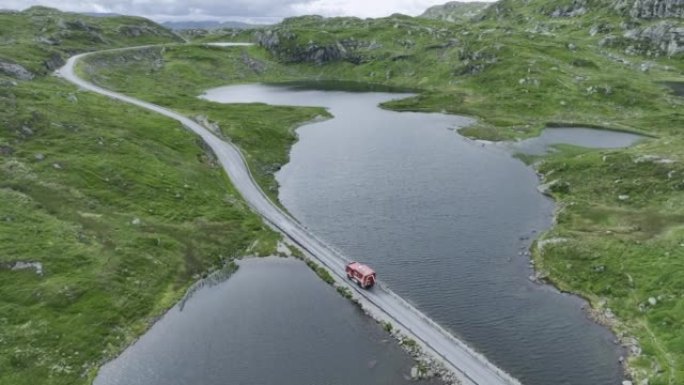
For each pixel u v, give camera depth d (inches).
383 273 2982.3
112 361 2324.1
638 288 2623.0
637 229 3186.5
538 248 3174.2
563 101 7293.3
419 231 3513.8
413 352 2250.2
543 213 3779.5
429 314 2583.7
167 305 2736.2
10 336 2306.8
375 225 3629.4
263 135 5851.4
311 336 2415.1
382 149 5620.1
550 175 4483.3
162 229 3390.7
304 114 7308.1
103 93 6939.0
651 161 4097.0
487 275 2935.5
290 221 3673.7
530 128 6284.5
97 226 3238.2
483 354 2277.3
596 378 2110.0
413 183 4485.7
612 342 2327.8
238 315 2620.6
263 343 2378.2
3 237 2866.6
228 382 2133.4
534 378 2122.3
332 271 2972.4
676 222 3201.3
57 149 4067.4
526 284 2839.6
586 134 6013.8
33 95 5241.1
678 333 2256.4
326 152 5541.3
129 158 4259.4
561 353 2269.9
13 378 2122.3
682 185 3671.3
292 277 2970.0
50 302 2544.3
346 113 7736.2
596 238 3127.5
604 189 3934.5
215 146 5334.6
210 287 2920.8
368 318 2532.0
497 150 5472.4
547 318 2524.6
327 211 3905.0
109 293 2699.3
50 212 3255.4
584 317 2529.5
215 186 4266.7
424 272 2982.3
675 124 6053.2
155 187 3900.1
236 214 3757.4
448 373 2114.9
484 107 7554.1
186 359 2300.7
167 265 3043.8
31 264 2738.7
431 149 5585.6
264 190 4306.1
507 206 3917.3
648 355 2188.7
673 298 2471.7
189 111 6609.3
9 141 3929.6
